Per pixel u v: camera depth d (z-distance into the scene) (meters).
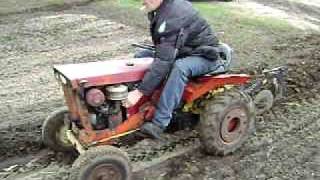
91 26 9.92
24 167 4.45
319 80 6.74
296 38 9.30
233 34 9.46
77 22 10.23
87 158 3.68
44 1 12.27
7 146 4.80
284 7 12.68
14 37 8.96
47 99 6.05
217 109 4.42
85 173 3.66
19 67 7.28
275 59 7.77
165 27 3.99
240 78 4.66
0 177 4.28
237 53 8.11
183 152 4.73
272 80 5.52
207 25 4.35
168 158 4.62
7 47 8.31
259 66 7.38
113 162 3.75
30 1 12.27
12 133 5.08
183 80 4.18
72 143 4.25
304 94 6.20
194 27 4.18
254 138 5.01
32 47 8.36
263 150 4.77
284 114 5.59
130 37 9.15
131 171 3.91
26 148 4.79
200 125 4.49
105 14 11.05
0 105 5.80
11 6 11.64
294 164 4.50
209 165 4.50
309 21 11.03
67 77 3.81
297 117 5.52
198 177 4.30
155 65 4.04
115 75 3.97
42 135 4.62
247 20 10.78
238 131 4.64
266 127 5.25
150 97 4.26
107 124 4.07
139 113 4.21
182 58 4.30
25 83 6.60
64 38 8.98
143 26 10.04
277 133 5.13
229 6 12.45
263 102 5.39
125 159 3.83
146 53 4.60
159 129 4.21
